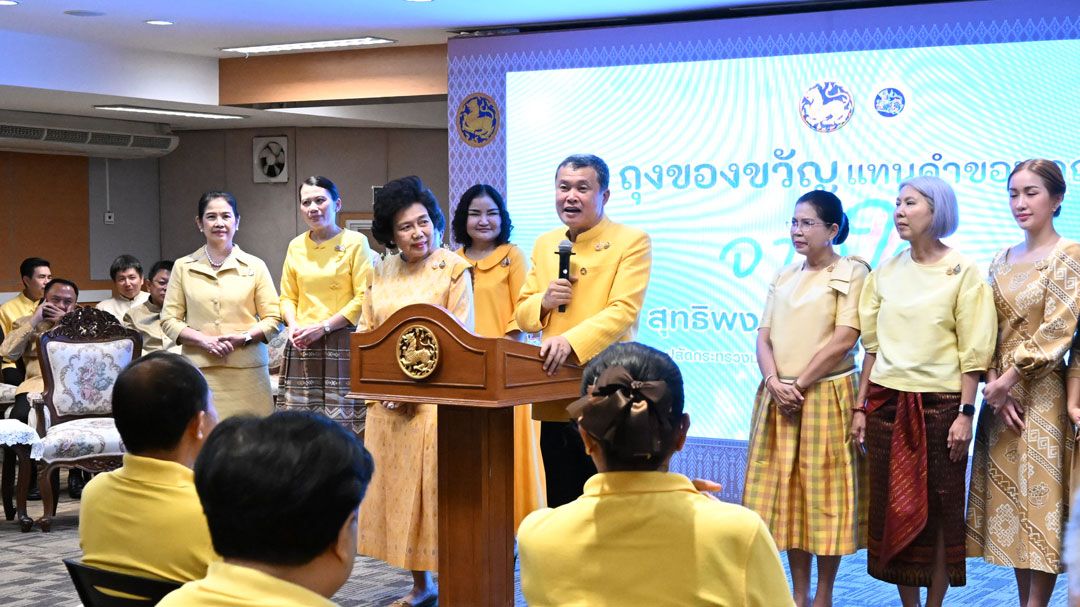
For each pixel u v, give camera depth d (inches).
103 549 88.4
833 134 244.8
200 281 223.0
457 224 195.9
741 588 69.5
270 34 289.9
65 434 234.2
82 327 257.3
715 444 254.1
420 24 276.5
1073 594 48.2
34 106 344.2
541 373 125.2
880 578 150.9
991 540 149.5
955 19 234.1
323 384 218.8
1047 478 145.3
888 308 152.6
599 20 271.9
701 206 256.5
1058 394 146.4
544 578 73.8
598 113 266.4
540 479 181.5
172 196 434.0
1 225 401.1
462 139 279.3
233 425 58.4
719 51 254.7
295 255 224.5
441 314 118.3
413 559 161.9
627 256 145.6
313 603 53.1
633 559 71.3
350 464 56.1
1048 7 227.1
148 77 315.0
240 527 54.2
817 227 160.7
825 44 245.1
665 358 76.3
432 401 118.7
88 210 422.9
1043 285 145.6
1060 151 227.5
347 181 414.0
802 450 159.2
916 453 148.4
